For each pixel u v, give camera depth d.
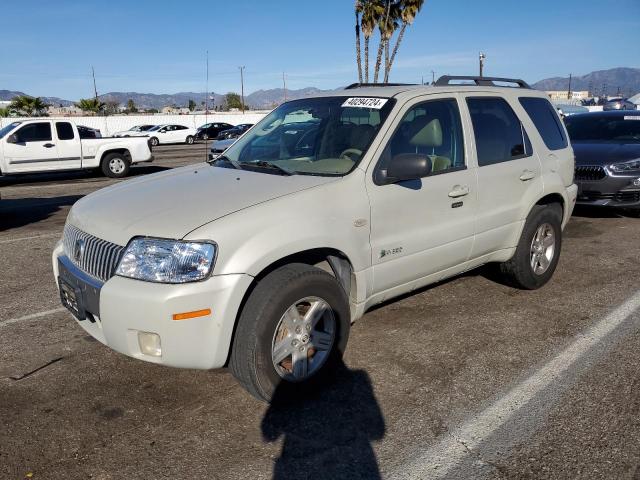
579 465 2.78
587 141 9.09
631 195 8.03
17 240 7.74
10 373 3.76
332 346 3.47
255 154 4.29
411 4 26.55
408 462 2.83
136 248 3.03
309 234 3.26
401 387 3.55
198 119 50.94
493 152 4.60
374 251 3.67
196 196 3.43
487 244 4.59
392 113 3.91
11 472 2.76
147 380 3.65
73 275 3.35
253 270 3.04
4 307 5.03
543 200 5.22
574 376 3.65
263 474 2.75
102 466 2.81
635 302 4.95
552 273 5.34
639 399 3.35
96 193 3.99
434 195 4.02
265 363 3.12
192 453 2.91
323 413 3.27
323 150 3.96
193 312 2.93
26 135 14.95
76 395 3.47
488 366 3.81
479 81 5.03
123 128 47.84
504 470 2.75
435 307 4.88
